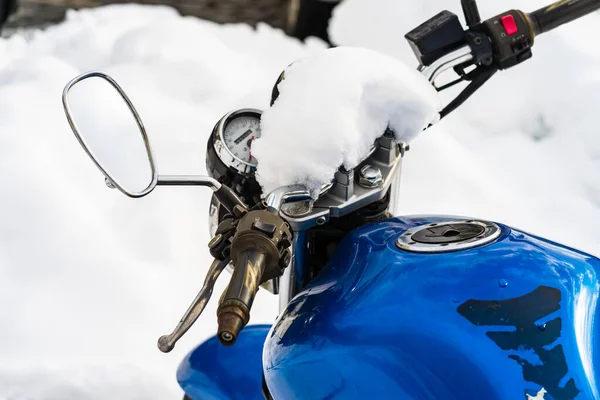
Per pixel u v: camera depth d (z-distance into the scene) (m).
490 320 2.40
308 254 2.97
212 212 3.08
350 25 8.80
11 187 6.50
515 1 8.15
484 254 2.61
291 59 8.87
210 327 5.62
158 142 7.18
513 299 2.44
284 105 2.74
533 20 3.24
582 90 7.85
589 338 2.41
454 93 8.05
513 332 2.37
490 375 2.30
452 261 2.60
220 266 2.53
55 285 5.87
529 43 3.25
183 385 3.42
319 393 2.54
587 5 3.24
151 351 5.39
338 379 2.49
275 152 2.65
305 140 2.64
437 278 2.54
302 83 2.78
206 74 8.05
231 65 8.36
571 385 2.28
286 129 2.67
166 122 7.43
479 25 3.25
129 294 5.82
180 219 6.48
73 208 6.43
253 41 9.16
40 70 8.02
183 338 5.50
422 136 7.43
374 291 2.60
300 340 2.63
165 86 7.95
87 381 5.00
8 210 6.34
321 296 2.74
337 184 2.79
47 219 6.31
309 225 2.78
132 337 5.51
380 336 2.47
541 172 7.24
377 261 2.72
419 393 2.35
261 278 2.29
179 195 6.72
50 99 7.60
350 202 2.80
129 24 9.47
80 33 9.09
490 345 2.36
